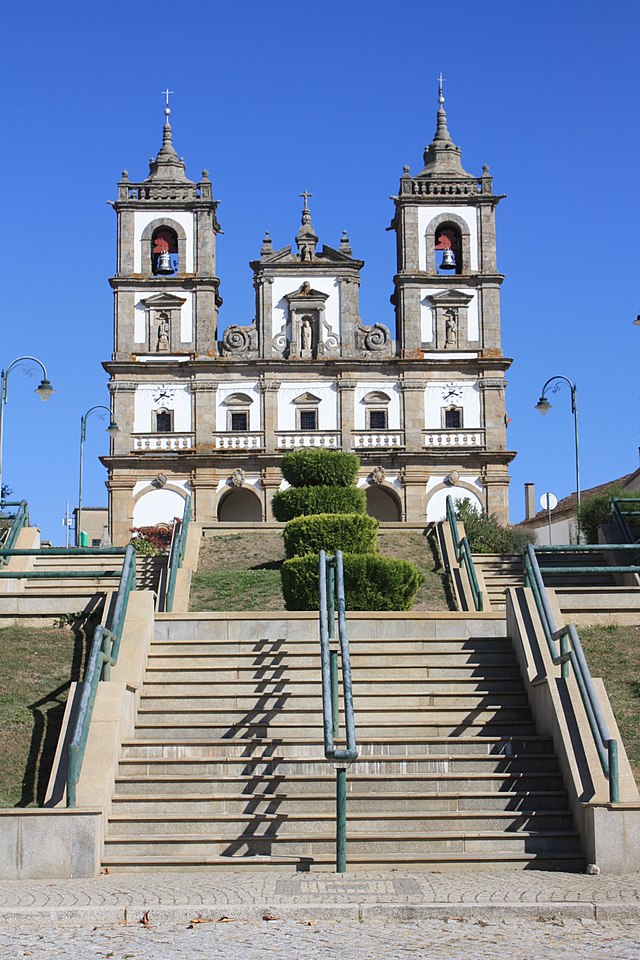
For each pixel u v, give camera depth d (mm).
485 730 15328
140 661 16266
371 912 10820
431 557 29188
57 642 18609
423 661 16984
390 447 63344
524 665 16234
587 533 31688
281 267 65000
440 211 65812
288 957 9477
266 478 63094
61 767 13805
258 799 13797
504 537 38031
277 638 17750
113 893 11570
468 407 64125
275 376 64125
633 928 10461
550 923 10633
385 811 13734
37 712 16094
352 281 65062
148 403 64125
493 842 13203
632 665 17516
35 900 11273
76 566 26391
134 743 14688
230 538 31109
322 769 14484
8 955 9609
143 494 63031
